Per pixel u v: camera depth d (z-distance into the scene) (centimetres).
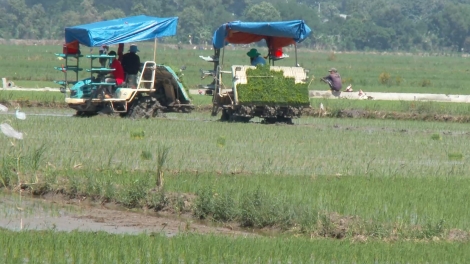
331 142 6938
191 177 4800
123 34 8238
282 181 4822
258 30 8494
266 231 3956
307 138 7125
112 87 8275
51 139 6144
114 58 8219
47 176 4656
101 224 3941
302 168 5456
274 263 3109
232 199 4138
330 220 3878
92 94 8175
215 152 5922
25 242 3253
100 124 7356
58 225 3872
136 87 8325
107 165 5094
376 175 5294
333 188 4666
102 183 4522
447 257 3262
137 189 4378
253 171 5228
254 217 4000
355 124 9088
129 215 4178
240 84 8481
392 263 3173
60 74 17500
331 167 5544
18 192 4616
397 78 19588
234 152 5984
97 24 8300
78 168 4947
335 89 12256
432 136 7669
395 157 6250
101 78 8288
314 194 4472
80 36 8119
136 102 8325
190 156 5694
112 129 7019
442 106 10750
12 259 3031
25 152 5353
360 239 3684
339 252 3278
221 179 4778
